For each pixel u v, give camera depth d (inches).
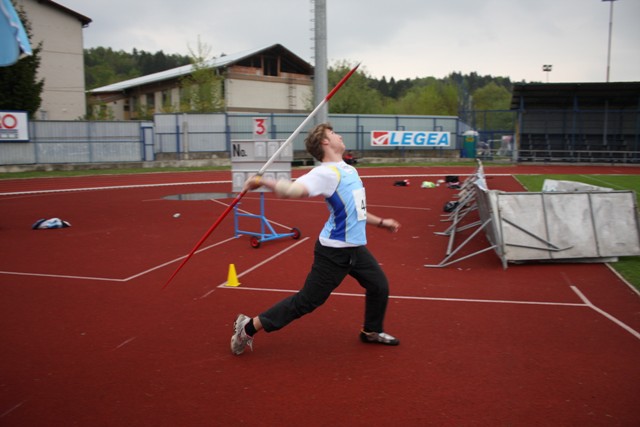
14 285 247.4
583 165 1131.9
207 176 879.1
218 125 1091.3
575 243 281.0
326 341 178.2
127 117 2014.0
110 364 161.0
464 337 181.5
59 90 1321.4
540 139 1216.8
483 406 134.9
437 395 140.7
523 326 191.8
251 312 209.0
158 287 243.9
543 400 137.8
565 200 286.8
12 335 185.3
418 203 541.0
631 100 1184.8
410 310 210.4
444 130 1238.9
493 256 305.0
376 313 170.4
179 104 1493.6
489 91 3073.3
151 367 158.7
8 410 133.6
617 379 149.5
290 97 1646.2
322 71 887.7
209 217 448.8
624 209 286.7
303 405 135.6
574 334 183.8
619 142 1201.4
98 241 349.1
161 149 1071.6
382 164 1150.3
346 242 152.2
